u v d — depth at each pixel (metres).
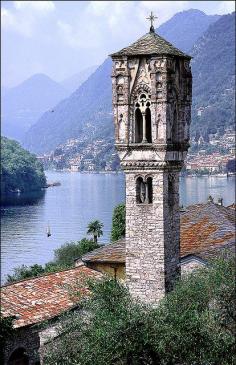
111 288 48.44
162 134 60.16
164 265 60.88
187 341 44.09
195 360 44.16
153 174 60.91
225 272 56.84
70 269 74.31
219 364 45.81
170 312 46.44
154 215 61.00
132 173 61.59
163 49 59.94
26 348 60.75
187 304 51.50
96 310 47.28
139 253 61.56
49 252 187.62
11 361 59.84
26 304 63.72
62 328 49.81
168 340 43.53
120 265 77.44
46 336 58.62
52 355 48.00
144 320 44.25
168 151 60.56
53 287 67.94
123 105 61.47
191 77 63.62
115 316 44.56
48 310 62.91
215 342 45.56
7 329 53.81
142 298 61.53
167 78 60.00
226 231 81.19
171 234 62.06
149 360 43.69
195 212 86.69
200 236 80.44
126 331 43.41
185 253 74.19
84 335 46.72
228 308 55.00
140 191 61.72
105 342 43.34
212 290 55.22
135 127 61.62
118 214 134.88
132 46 61.38
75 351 47.38
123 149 61.44
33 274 115.69
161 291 60.88
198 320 45.78
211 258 70.25
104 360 43.12
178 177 63.22
